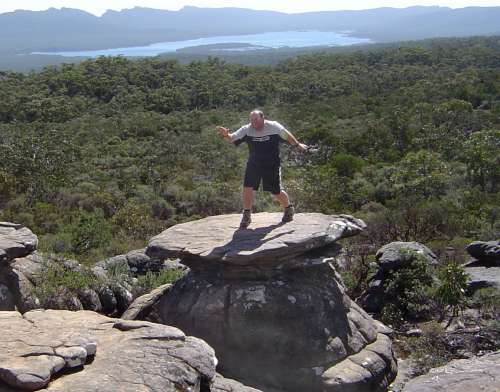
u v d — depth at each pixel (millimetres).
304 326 6684
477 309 9305
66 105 85250
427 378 5176
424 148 53469
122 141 63688
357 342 6965
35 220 26172
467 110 62875
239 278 7043
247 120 73938
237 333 6668
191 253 6980
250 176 7453
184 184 40125
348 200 31219
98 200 31688
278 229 7406
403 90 87625
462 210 25703
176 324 7008
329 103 85812
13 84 97688
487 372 5172
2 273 8109
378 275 10906
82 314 5621
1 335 4910
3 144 41781
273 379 6531
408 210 20078
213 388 4961
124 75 104625
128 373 4453
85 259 15844
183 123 76750
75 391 4152
